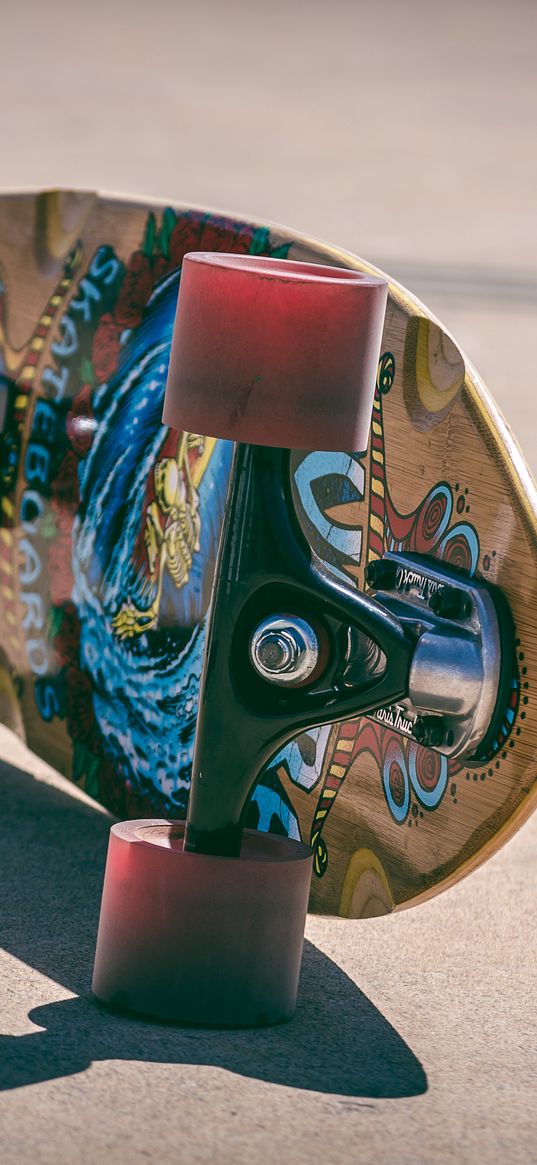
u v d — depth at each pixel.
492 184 11.66
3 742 3.53
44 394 3.13
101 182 10.09
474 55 19.38
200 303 2.04
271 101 14.69
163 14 21.53
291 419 2.03
